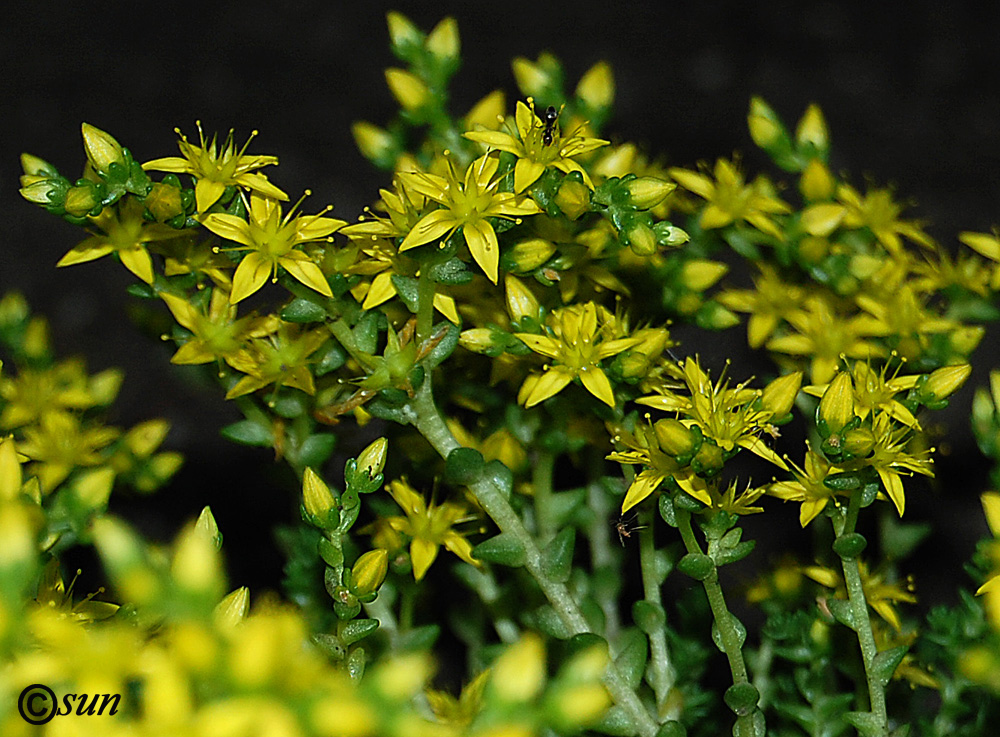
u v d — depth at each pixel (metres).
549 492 0.34
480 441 0.35
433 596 0.40
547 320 0.33
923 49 0.57
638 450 0.32
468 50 0.58
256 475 0.42
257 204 0.32
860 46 0.57
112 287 0.49
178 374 0.35
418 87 0.35
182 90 0.56
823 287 0.35
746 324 0.42
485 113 0.35
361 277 0.33
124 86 0.56
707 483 0.32
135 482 0.35
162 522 0.42
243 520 0.42
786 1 0.59
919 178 0.52
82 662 0.29
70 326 0.48
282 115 0.55
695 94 0.56
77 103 0.55
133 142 0.54
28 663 0.29
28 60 0.56
